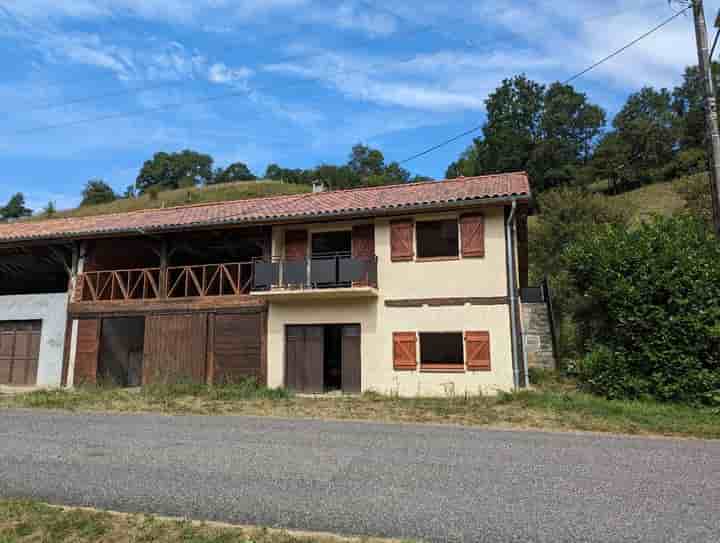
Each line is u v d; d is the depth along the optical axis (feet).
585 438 25.67
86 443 24.89
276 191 249.55
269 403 37.86
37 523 14.40
